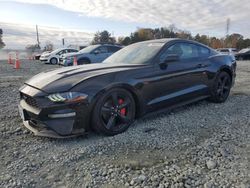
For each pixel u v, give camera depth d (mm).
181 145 3441
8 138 3771
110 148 3391
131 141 3596
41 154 3271
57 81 3613
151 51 4547
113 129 3793
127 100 3928
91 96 3510
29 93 3594
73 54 14008
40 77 3986
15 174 2840
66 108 3400
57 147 3453
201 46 5371
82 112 3469
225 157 3057
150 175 2730
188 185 2539
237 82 8469
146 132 3918
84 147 3412
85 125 3537
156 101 4289
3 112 4965
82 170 2885
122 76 3861
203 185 2529
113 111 3771
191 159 3053
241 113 4777
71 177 2768
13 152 3336
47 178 2762
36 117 3496
